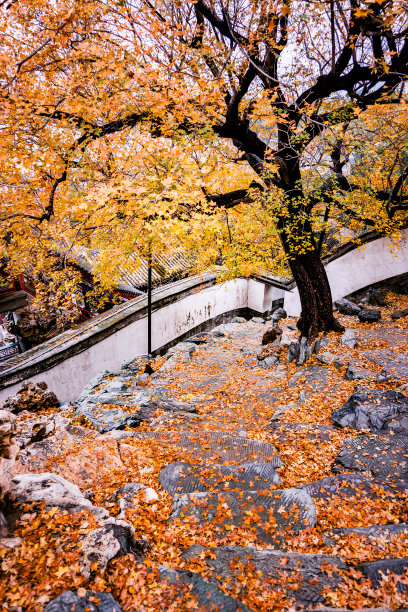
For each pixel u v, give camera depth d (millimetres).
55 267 13008
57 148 6051
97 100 5488
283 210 8914
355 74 6922
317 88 7422
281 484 4727
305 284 10398
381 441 5586
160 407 7984
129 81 5160
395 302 15453
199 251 10602
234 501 4195
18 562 2812
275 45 6234
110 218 6555
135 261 7918
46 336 17953
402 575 2963
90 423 7008
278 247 14664
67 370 10281
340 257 16766
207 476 4805
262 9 5555
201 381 10383
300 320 11070
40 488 3668
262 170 8320
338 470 5168
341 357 9422
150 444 5891
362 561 3328
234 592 2891
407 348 9531
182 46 5160
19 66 4488
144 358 11781
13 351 19406
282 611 2697
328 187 10336
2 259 10633
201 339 14180
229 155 7637
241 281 18406
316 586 2930
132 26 4676
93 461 5035
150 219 5887
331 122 8367
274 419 7332
